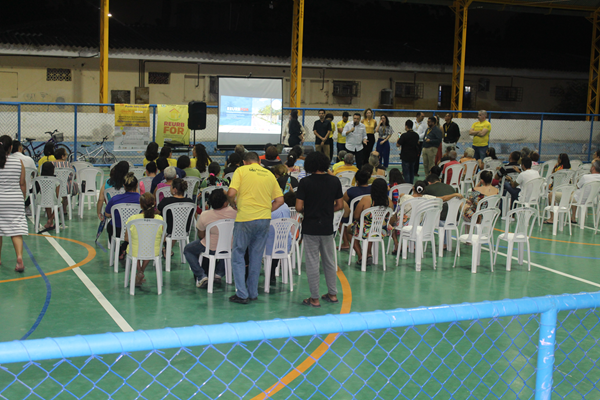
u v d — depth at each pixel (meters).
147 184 8.79
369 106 30.89
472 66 31.91
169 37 27.48
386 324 2.09
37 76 24.44
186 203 7.16
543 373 2.43
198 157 10.09
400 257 8.42
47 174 8.83
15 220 6.68
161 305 5.91
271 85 16.02
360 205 7.61
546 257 8.62
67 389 4.03
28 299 5.95
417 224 7.70
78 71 25.05
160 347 1.83
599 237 10.09
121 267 7.28
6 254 7.64
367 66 29.83
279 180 8.19
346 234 8.82
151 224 6.15
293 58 22.27
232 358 4.62
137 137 15.12
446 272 7.66
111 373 4.30
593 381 4.39
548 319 2.38
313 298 6.02
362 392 4.11
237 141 15.91
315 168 5.86
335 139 18.42
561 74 33.59
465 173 12.91
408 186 9.45
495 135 20.67
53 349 1.73
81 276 6.82
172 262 7.65
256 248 6.05
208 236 6.34
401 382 4.29
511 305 2.31
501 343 5.05
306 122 18.00
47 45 23.83
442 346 4.96
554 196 10.40
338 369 4.47
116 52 24.92
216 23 34.75
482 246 9.30
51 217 9.17
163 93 26.69
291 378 4.30
